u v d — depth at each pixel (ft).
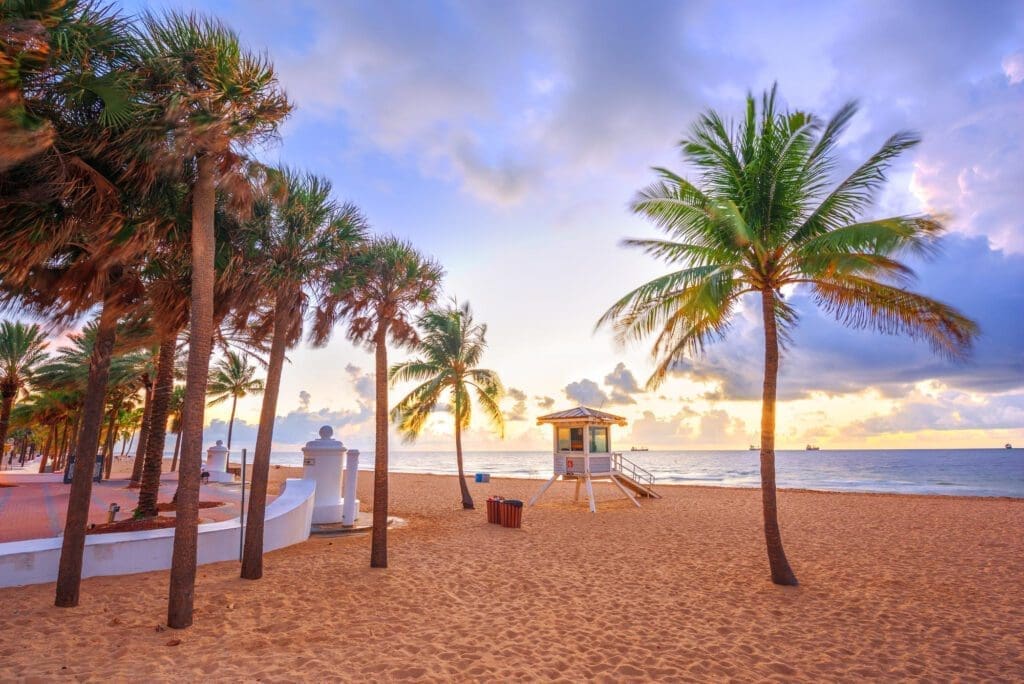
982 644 21.86
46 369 82.17
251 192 23.82
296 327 36.81
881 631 23.36
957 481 172.76
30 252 21.57
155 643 19.29
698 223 32.17
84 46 19.70
